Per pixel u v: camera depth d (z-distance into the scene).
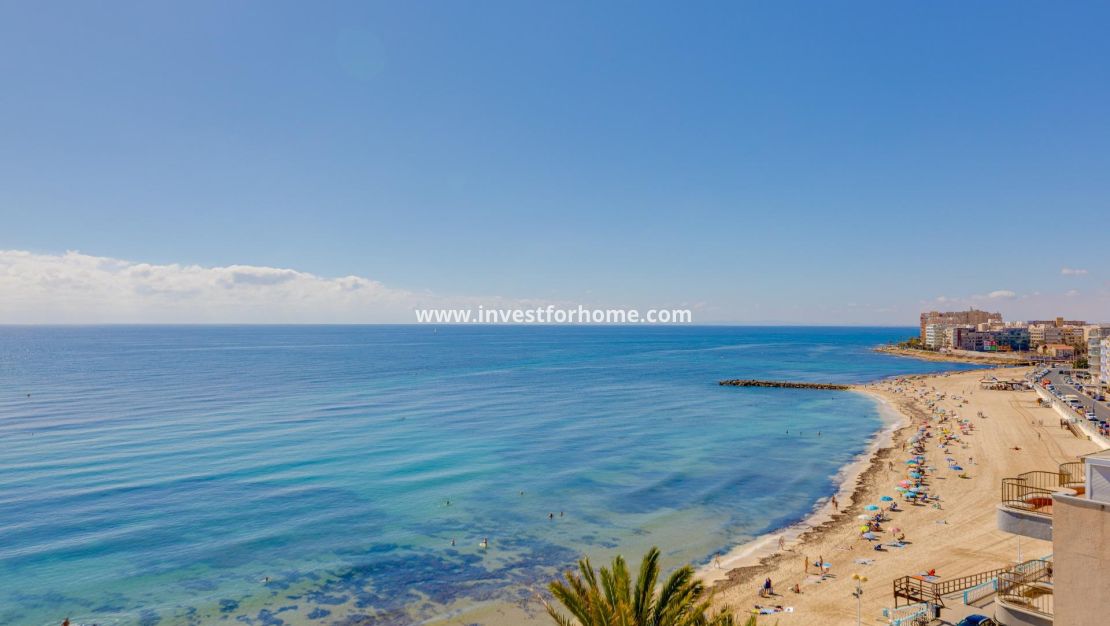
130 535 43.44
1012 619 16.03
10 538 42.62
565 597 17.25
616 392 127.25
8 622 31.41
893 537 41.81
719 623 18.61
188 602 33.72
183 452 68.62
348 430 82.44
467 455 68.75
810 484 57.84
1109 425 73.31
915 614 28.33
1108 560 11.16
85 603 33.50
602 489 55.78
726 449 73.38
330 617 32.16
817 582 35.03
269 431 81.19
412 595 34.69
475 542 42.88
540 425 87.81
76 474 59.00
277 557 39.97
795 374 171.00
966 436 76.12
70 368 172.50
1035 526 15.36
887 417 97.62
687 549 41.69
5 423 85.12
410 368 179.25
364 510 49.44
